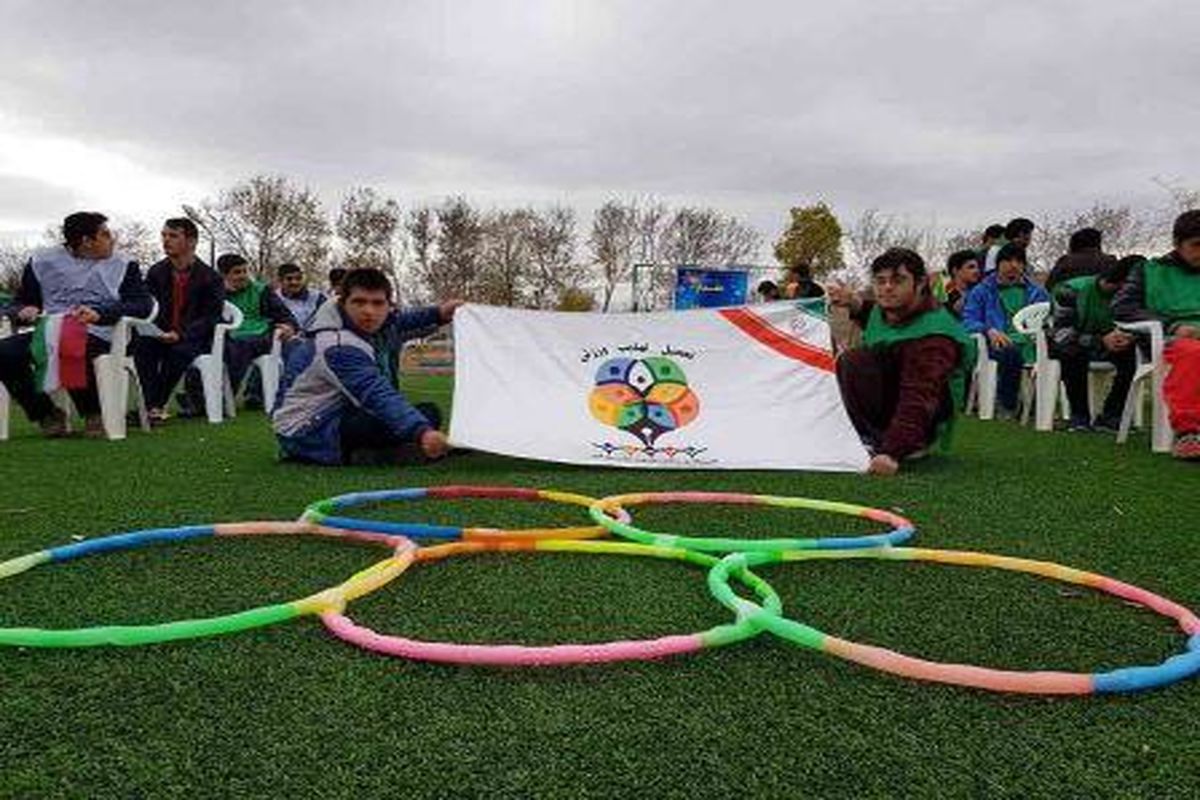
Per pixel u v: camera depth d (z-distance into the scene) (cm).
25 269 653
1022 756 154
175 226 736
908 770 149
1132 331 588
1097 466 494
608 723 164
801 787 143
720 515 361
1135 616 234
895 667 182
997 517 357
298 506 369
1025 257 921
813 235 4056
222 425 726
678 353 517
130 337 652
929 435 500
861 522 348
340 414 483
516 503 378
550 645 207
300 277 1045
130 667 187
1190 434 514
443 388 1212
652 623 223
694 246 4681
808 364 511
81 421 715
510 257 4350
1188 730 165
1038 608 240
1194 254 582
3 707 168
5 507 362
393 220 4128
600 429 489
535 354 515
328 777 144
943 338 492
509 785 142
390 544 292
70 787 140
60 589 246
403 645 191
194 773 144
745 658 196
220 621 204
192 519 343
